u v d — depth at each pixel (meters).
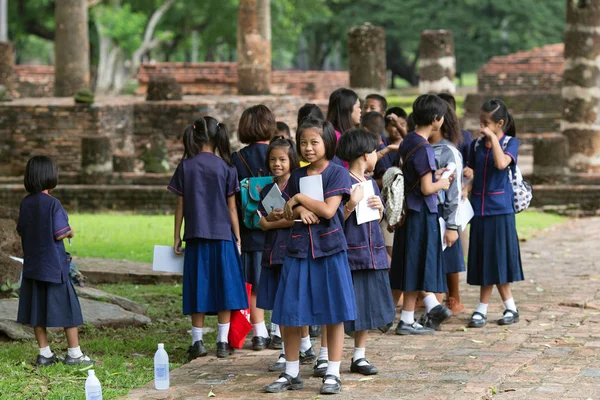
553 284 14.47
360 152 9.37
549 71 45.06
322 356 9.42
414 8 65.19
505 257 11.44
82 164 25.95
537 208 24.23
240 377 9.44
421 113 10.79
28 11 55.41
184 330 11.95
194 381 9.31
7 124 28.45
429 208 10.84
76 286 12.98
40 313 9.86
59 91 33.72
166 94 29.73
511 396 8.51
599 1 25.38
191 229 10.24
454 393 8.55
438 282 10.89
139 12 50.75
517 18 63.53
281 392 8.80
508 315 11.67
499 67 45.97
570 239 19.62
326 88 45.09
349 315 8.63
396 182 10.20
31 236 9.84
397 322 11.87
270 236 9.73
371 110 12.80
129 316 12.07
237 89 37.81
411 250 10.88
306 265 8.72
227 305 10.19
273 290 9.71
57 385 9.02
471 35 65.94
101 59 49.28
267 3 35.91
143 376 9.45
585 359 9.77
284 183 10.13
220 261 10.27
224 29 55.50
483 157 11.58
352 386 8.92
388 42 71.56
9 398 8.51
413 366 9.60
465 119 41.78
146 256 17.38
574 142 25.81
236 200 10.76
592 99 25.66
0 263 12.45
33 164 9.87
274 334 10.79
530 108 44.00
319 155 8.69
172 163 29.27
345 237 9.27
